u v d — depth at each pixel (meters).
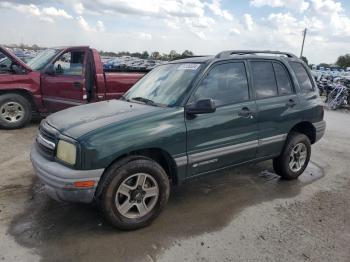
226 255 3.40
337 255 3.46
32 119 9.21
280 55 5.36
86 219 3.99
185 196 4.75
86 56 8.09
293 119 5.17
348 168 6.22
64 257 3.29
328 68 43.81
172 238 3.67
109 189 3.55
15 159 5.95
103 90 8.27
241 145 4.54
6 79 7.82
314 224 4.07
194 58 4.76
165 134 3.82
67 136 3.55
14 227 3.77
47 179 3.56
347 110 14.35
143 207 3.82
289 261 3.34
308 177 5.68
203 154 4.16
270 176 5.64
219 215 4.23
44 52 8.98
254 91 4.74
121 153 3.56
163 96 4.32
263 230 3.90
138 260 3.29
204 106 3.86
